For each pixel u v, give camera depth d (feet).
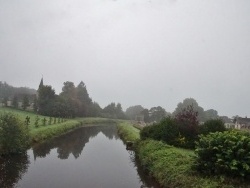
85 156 83.10
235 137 42.55
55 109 251.39
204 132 70.95
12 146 73.72
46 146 99.86
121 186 50.62
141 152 70.85
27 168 62.75
